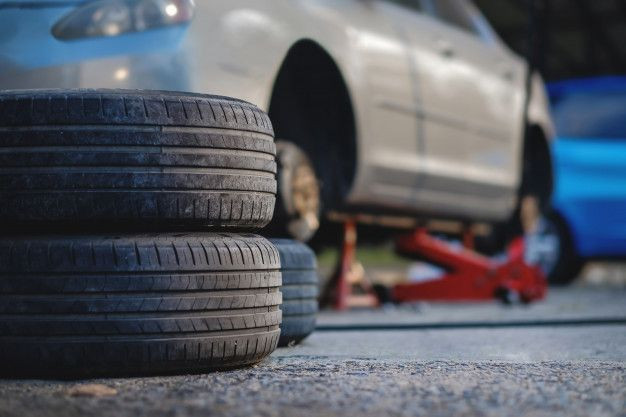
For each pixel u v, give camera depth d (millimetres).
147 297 3238
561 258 10586
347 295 7121
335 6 5648
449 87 6707
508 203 7715
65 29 4176
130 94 3361
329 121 5750
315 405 2756
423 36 6531
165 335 3254
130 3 4230
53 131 3293
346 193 5844
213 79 4348
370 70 5801
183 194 3361
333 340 4785
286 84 5480
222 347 3346
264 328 3502
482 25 7859
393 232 7672
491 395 2910
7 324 3225
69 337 3205
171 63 4207
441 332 5293
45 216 3299
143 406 2744
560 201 10547
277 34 4820
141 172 3318
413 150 6297
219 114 3447
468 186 7016
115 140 3301
